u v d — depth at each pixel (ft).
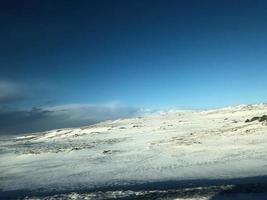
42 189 120.37
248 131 196.75
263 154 143.43
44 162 190.80
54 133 553.64
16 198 103.60
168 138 249.55
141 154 182.91
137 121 615.16
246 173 112.37
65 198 96.78
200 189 89.81
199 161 144.05
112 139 313.73
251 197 78.59
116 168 149.59
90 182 124.77
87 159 185.26
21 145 360.07
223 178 107.14
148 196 88.43
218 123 351.05
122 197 90.27
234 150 158.92
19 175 157.69
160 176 122.31
